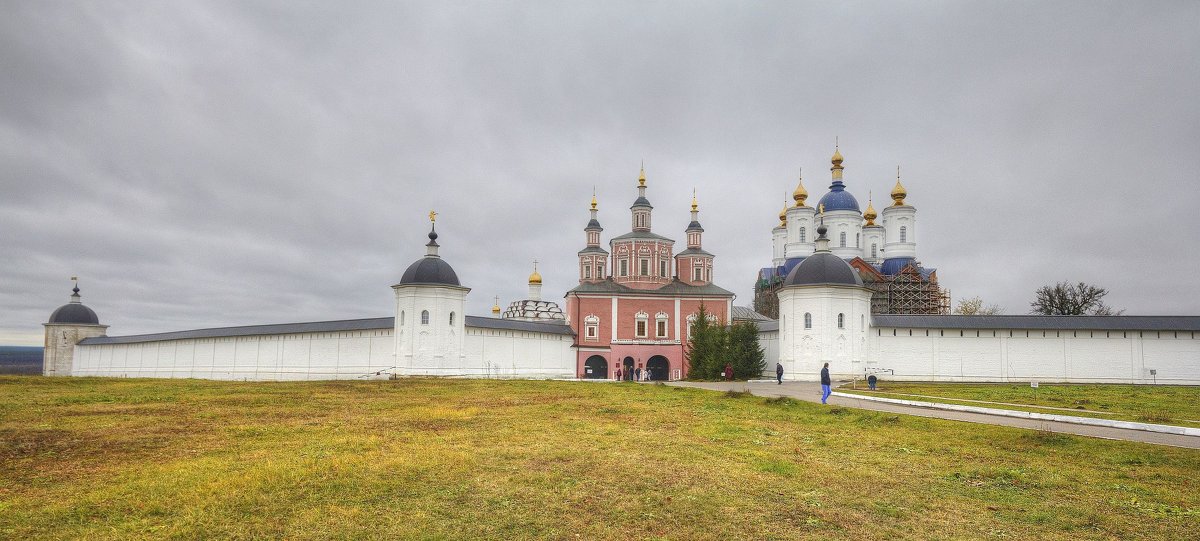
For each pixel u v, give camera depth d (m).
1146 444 18.53
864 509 12.70
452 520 11.78
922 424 23.12
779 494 13.62
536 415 24.92
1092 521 12.05
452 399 30.83
